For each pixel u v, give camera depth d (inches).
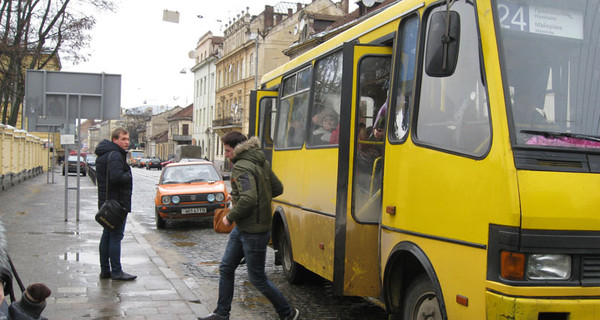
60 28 1304.1
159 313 263.0
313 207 288.5
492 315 156.8
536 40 171.3
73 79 557.3
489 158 163.0
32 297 122.1
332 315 279.7
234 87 2864.2
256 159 236.2
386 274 212.7
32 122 996.6
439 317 186.4
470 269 166.9
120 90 564.7
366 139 237.9
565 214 155.5
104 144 325.7
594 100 170.7
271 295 238.4
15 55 1211.2
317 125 295.3
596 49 175.8
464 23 182.7
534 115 164.1
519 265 153.5
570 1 176.7
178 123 4338.1
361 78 237.1
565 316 155.9
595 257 159.2
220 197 627.8
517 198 154.0
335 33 1720.0
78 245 441.4
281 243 357.1
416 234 194.7
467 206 169.9
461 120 178.5
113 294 296.2
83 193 1054.4
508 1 172.2
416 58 209.3
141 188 1402.6
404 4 224.1
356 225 233.8
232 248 241.1
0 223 119.8
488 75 168.4
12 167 1301.7
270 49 2500.0
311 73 312.5
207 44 3575.3
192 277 369.7
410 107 209.3
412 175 200.7
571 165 159.9
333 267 245.9
